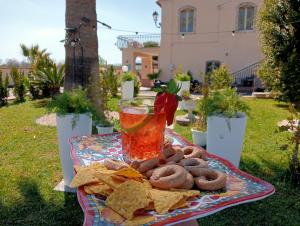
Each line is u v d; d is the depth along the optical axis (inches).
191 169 65.0
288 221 113.3
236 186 61.6
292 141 149.4
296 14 371.2
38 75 523.5
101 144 93.0
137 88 522.3
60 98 128.0
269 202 127.3
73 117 123.5
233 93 145.8
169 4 753.6
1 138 236.5
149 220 47.1
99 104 218.7
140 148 71.6
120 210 48.9
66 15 234.8
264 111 365.7
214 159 78.7
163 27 769.6
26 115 342.0
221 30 719.1
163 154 72.7
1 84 459.8
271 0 398.6
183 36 747.4
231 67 722.2
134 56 868.6
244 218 115.0
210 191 59.1
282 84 394.6
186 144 90.4
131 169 61.4
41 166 171.9
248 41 700.0
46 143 220.7
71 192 135.7
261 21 424.8
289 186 142.5
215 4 714.2
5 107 424.5
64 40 233.8
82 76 234.1
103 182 57.7
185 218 48.2
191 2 732.7
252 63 703.7
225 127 135.9
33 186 143.2
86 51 234.4
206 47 739.4
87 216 49.3
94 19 238.2
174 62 774.5
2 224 111.2
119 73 547.2
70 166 132.4
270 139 232.2
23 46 680.4
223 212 119.0
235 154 140.5
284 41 390.0
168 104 70.7
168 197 52.4
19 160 183.2
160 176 60.1
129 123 70.9
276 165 170.6
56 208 122.3
